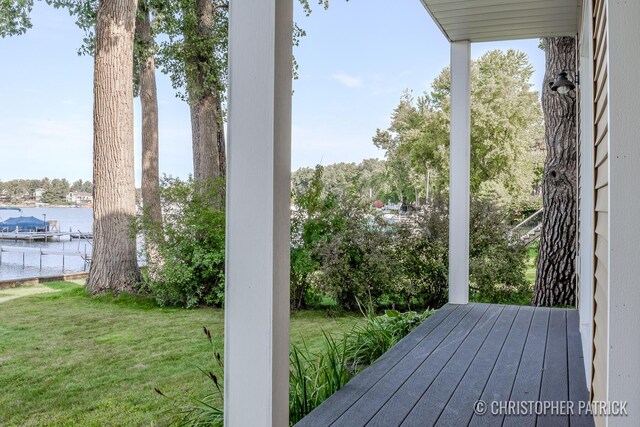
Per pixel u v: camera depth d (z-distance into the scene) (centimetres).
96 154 696
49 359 439
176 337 508
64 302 652
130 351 463
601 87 170
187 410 280
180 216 634
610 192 131
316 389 260
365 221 636
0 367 417
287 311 173
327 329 540
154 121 1032
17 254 1123
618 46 130
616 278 130
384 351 362
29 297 677
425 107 1797
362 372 280
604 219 164
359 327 419
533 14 403
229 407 167
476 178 1616
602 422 162
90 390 368
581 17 373
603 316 164
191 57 930
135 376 398
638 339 128
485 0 372
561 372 280
